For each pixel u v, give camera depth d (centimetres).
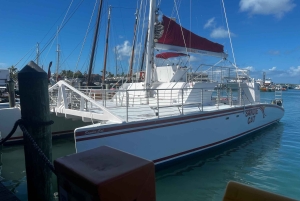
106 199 138
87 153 185
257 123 1273
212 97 1241
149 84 1021
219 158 883
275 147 1036
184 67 1165
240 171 763
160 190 634
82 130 568
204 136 884
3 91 2277
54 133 1102
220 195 610
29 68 320
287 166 807
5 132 998
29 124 315
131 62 2142
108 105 1012
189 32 1077
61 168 167
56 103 927
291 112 2320
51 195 342
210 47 1145
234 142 1076
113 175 143
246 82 1311
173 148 765
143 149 680
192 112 841
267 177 715
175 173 738
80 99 805
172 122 755
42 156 288
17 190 643
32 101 316
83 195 150
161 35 1000
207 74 1144
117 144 623
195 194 615
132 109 883
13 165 823
